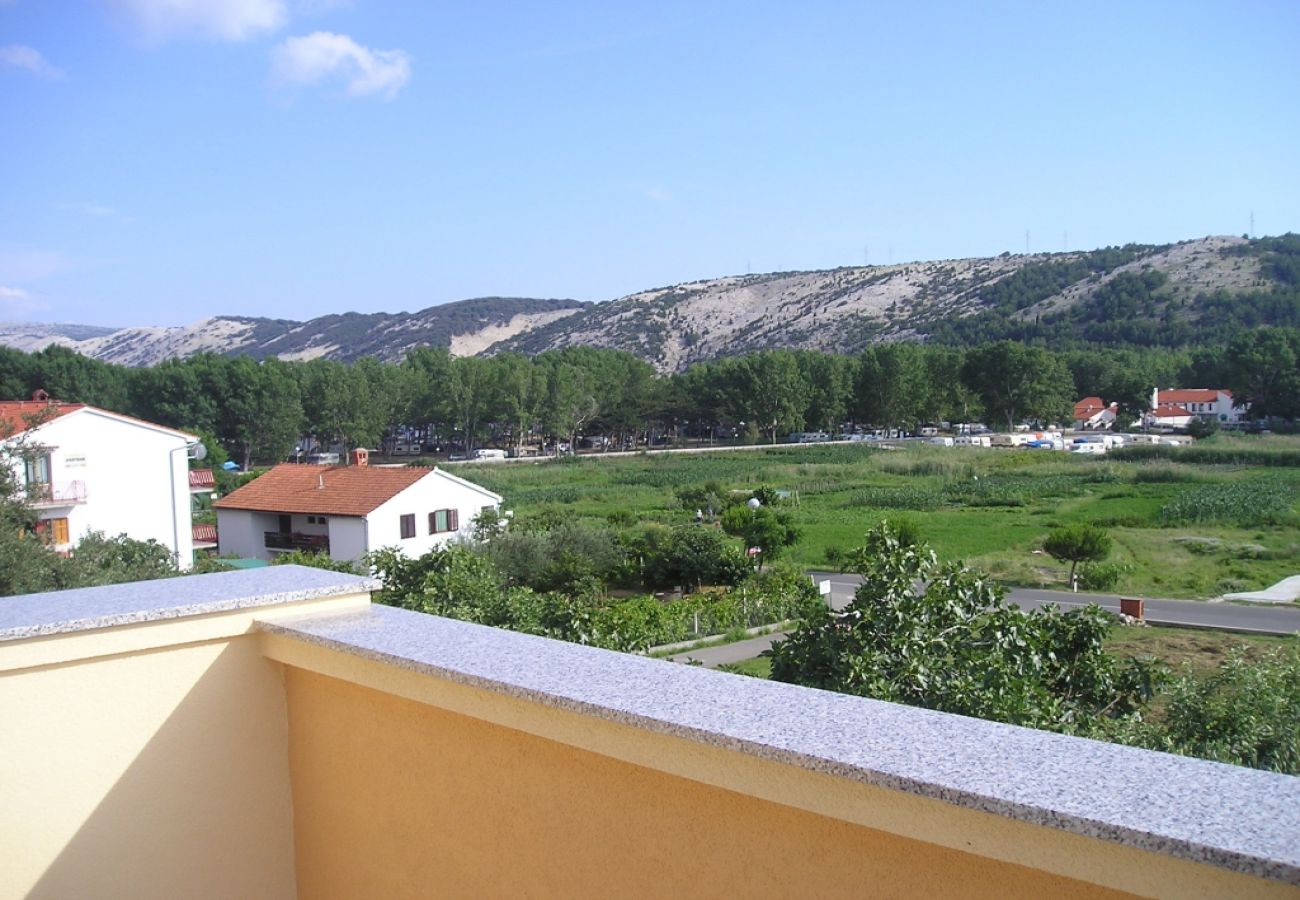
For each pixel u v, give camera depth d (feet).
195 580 10.99
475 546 90.12
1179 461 214.28
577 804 7.34
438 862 8.73
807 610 22.58
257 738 10.28
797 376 332.80
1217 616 73.31
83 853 9.15
